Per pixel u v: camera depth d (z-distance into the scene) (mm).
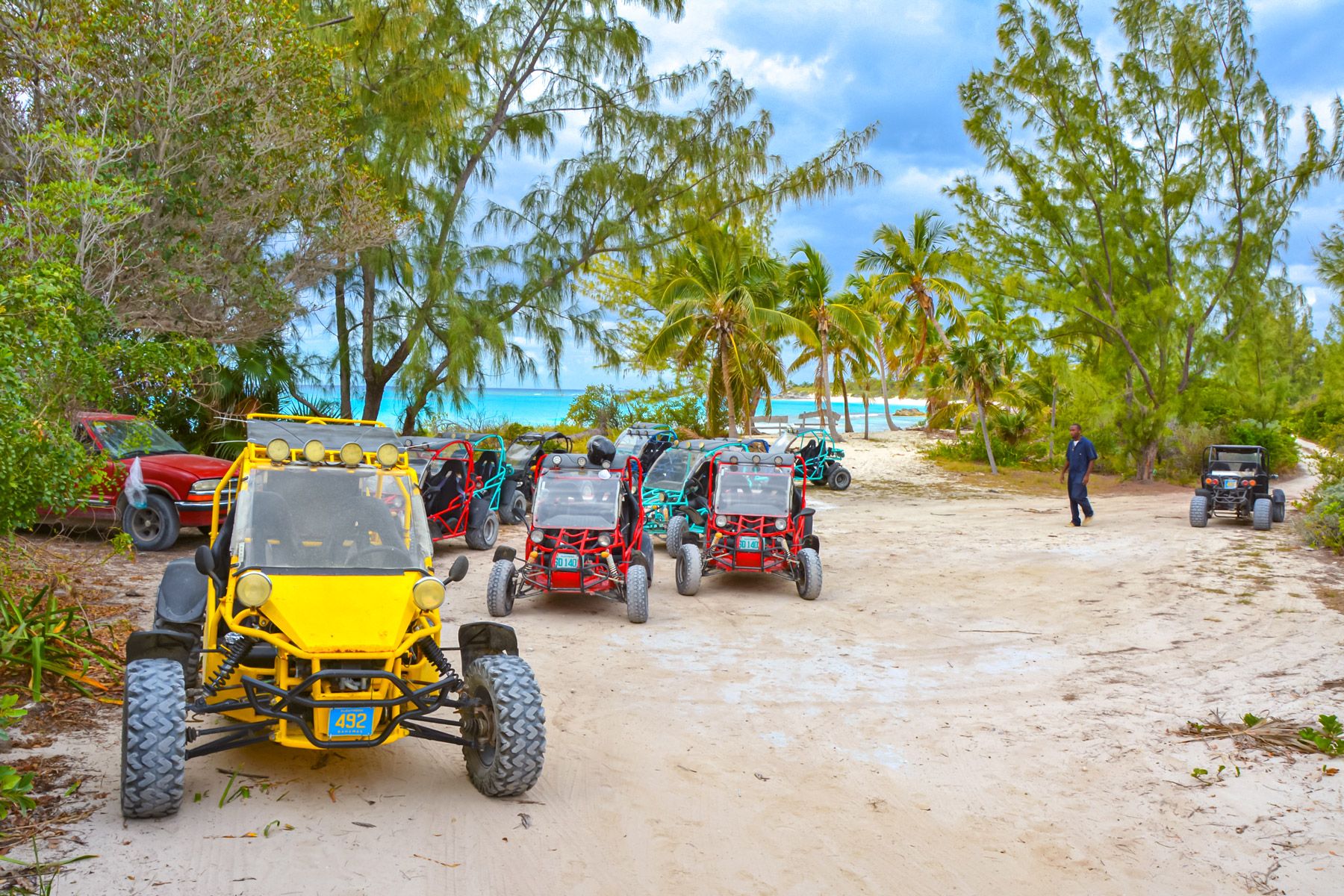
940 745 6391
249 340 13930
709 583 12094
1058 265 25344
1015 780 5785
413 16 18094
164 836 4387
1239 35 23734
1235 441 29797
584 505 10289
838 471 24500
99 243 10469
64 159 9891
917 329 44781
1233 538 15477
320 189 14109
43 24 11297
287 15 12656
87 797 4762
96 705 6086
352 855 4375
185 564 6023
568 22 19969
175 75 11719
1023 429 34562
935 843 4906
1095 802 5438
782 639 9250
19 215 9391
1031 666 8375
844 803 5414
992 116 25016
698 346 28422
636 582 9664
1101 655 8727
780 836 4949
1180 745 6301
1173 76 24422
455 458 13773
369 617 4824
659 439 20875
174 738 4434
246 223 13125
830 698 7418
